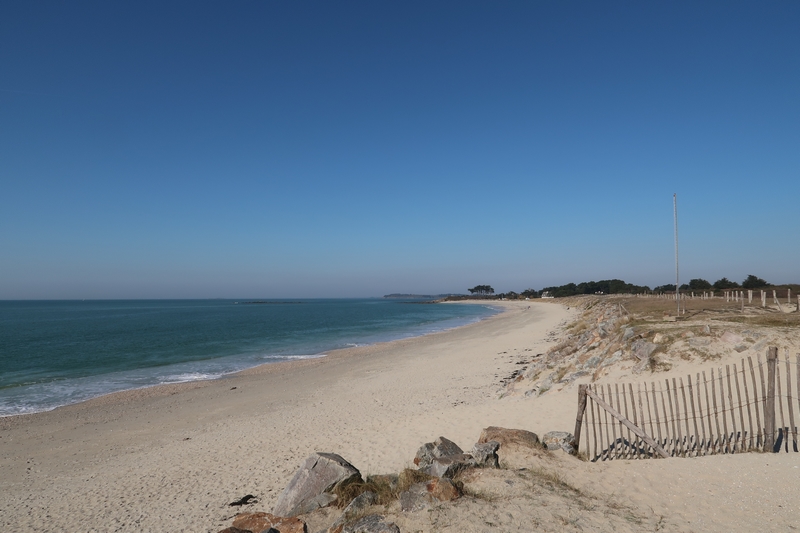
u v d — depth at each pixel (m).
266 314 101.44
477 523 5.52
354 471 7.70
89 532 8.65
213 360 32.06
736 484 6.29
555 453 8.30
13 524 9.18
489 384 20.16
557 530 5.32
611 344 16.97
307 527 6.58
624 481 6.74
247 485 10.31
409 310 125.62
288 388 22.22
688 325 16.25
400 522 5.75
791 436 7.81
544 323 51.62
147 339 45.69
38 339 45.59
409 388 20.39
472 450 8.02
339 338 46.84
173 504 9.60
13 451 14.18
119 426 16.64
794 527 5.16
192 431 15.73
